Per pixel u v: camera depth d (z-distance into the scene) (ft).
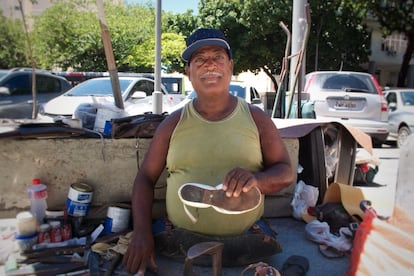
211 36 7.87
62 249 8.18
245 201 6.39
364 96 28.09
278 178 7.55
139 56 66.74
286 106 20.26
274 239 8.17
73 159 9.82
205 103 7.90
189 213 7.77
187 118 7.95
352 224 9.28
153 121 10.18
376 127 28.02
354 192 10.57
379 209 13.33
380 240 6.75
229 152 7.77
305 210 10.91
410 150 6.48
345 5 66.90
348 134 12.98
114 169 10.07
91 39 39.63
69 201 9.44
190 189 6.43
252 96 29.09
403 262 6.31
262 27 67.26
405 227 6.40
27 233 8.39
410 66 100.83
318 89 29.01
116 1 63.67
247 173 6.42
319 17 68.18
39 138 9.57
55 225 8.71
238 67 76.28
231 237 7.89
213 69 7.66
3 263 7.86
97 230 9.11
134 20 64.95
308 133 11.59
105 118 11.05
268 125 8.20
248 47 72.08
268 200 11.22
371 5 68.03
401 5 70.33
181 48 75.00
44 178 9.72
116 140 9.99
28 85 21.47
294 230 10.39
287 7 64.95
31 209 9.21
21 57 12.14
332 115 28.02
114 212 9.27
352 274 7.25
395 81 102.06
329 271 8.18
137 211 7.94
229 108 8.05
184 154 7.85
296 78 17.78
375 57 96.73
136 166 10.16
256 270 7.04
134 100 28.91
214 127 7.82
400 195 6.63
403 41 98.94
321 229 9.64
